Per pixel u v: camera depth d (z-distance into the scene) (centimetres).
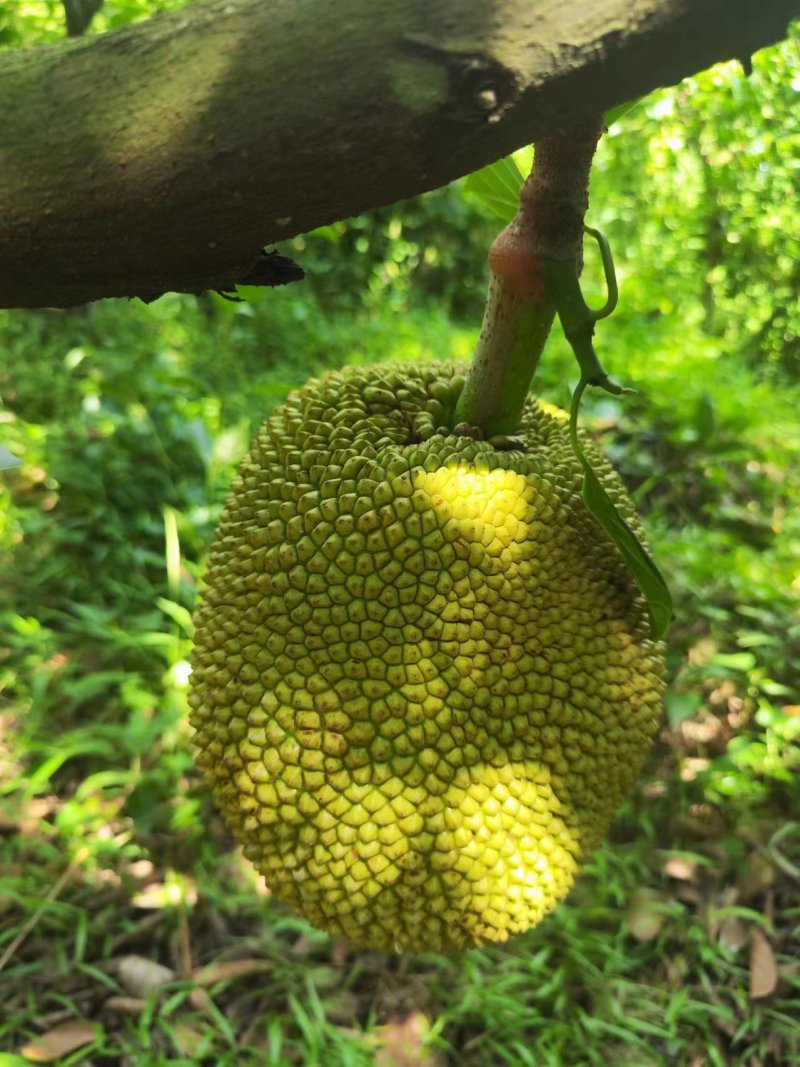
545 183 41
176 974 99
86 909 103
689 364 195
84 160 24
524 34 22
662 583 46
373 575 46
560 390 184
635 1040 95
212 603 50
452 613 45
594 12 22
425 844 45
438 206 273
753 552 155
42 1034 93
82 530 144
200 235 26
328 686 45
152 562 139
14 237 26
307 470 49
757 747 121
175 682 119
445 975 101
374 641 45
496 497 47
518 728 47
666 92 232
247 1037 94
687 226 254
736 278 254
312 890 46
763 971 102
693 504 173
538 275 44
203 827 110
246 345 198
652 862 114
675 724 116
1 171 25
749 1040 99
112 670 129
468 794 45
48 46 26
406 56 22
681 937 107
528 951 103
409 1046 94
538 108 23
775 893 113
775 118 231
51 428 159
